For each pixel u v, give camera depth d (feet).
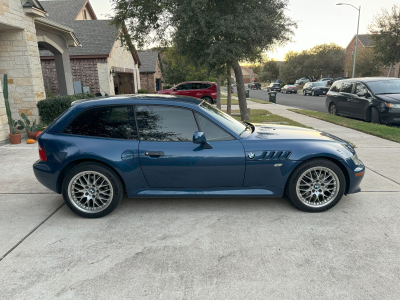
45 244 10.15
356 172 11.96
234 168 11.68
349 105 38.17
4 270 8.77
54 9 81.61
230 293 7.70
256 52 34.35
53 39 39.60
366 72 137.49
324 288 7.83
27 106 30.71
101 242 10.23
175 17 31.91
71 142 11.70
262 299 7.48
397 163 18.78
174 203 13.37
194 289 7.86
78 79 60.39
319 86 103.71
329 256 9.21
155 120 11.87
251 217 11.88
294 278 8.23
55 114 31.35
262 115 44.39
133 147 11.62
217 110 13.71
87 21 71.56
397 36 98.89
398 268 8.59
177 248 9.78
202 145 11.57
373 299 7.42
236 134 11.94
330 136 13.52
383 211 12.21
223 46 31.71
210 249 9.70
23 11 28.86
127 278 8.34
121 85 77.82
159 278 8.32
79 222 11.74
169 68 117.19
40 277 8.43
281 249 9.63
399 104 31.42
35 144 25.81
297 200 12.05
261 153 11.57
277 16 33.73
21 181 16.42
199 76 100.63
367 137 26.45
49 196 14.42
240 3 33.55
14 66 29.84
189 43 34.58
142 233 10.79
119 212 12.55
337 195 11.94
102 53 58.85
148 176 11.84
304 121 36.63
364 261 8.93
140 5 34.88
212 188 12.06
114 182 11.75
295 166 11.68
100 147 11.57
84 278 8.36
